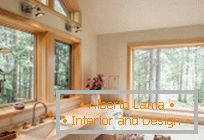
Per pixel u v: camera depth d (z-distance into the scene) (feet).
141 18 9.61
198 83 9.68
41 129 6.30
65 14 9.38
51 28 7.64
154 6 8.81
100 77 10.11
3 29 6.30
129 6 9.14
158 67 10.50
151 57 10.64
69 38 8.88
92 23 10.74
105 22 10.46
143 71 10.82
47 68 7.51
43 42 7.51
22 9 6.29
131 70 10.80
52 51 7.80
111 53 11.14
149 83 10.68
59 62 8.99
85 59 10.31
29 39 7.36
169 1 8.40
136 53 10.97
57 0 8.84
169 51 10.27
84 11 10.03
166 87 10.34
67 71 9.61
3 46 6.28
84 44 10.19
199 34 9.11
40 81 7.56
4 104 6.26
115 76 11.01
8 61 6.48
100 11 9.89
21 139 5.08
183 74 9.99
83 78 10.12
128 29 10.53
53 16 7.81
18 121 6.18
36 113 6.88
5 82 6.36
